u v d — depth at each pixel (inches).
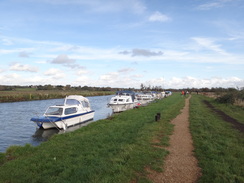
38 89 3713.1
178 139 394.6
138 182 209.0
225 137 398.6
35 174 261.9
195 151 317.7
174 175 230.7
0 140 519.5
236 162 262.1
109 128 556.1
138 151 305.6
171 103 1347.2
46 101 1743.4
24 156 341.4
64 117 650.2
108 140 418.9
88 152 336.2
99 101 1948.8
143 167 247.9
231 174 226.1
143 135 412.5
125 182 207.8
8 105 1370.6
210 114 762.2
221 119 643.5
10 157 339.9
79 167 269.1
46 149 372.5
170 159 282.2
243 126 526.9
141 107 1159.6
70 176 244.4
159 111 900.6
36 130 637.9
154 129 474.9
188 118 666.8
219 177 217.8
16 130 639.1
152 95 1939.0
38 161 307.7
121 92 1285.7
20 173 262.1
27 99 1790.1
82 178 224.2
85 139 433.4
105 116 976.9
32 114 968.3
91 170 241.6
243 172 232.1
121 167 239.9
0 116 903.1
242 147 330.6
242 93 1233.4
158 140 386.9
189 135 429.4
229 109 943.0
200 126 511.2
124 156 284.0
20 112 1035.9
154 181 215.0
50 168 279.0
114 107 1080.2
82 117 767.7
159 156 287.4
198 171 243.0
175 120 625.3
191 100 1612.9
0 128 663.1
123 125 592.4
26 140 525.3
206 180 216.5
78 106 771.4
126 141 393.1
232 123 572.1
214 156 285.3
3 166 289.4
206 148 324.5
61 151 351.9
